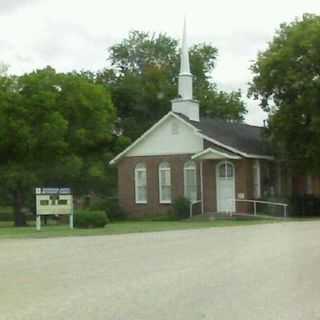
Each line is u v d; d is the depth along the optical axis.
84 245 23.94
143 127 70.88
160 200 49.12
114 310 11.45
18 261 19.11
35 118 45.31
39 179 47.12
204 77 78.81
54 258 19.73
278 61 45.09
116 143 62.28
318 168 46.50
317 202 47.66
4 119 44.47
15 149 45.88
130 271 16.41
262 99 46.91
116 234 29.53
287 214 45.34
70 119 47.88
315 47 44.06
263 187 48.50
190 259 18.58
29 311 11.58
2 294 13.40
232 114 73.75
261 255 19.09
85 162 52.69
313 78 44.03
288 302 11.93
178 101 50.34
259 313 10.99
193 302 12.04
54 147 46.09
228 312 11.08
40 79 45.62
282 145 47.00
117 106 72.50
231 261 17.86
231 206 46.66
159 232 30.19
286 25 46.75
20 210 47.16
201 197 47.53
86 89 47.97
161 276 15.35
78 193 53.69
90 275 15.87
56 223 43.75
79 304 12.10
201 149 47.81
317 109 43.84
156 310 11.37
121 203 50.34
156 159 49.41
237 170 46.66
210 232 29.22
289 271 15.77
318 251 19.80
